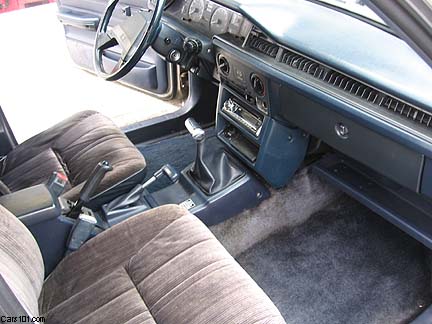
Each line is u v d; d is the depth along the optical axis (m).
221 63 1.83
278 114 1.68
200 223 1.33
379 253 1.90
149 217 1.35
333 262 1.87
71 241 1.32
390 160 1.33
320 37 1.46
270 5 1.70
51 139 1.81
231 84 1.86
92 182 1.44
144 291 1.16
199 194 1.84
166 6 2.00
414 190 1.32
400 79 1.21
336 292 1.76
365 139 1.36
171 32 1.84
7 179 1.74
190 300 1.10
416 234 1.58
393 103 1.22
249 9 1.64
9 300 0.75
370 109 1.25
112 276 1.22
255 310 1.06
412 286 1.75
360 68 1.28
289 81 1.46
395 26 0.83
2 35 3.66
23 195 1.32
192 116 2.52
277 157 1.79
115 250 1.28
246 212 1.91
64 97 2.94
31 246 1.10
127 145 1.72
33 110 2.81
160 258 1.23
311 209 2.07
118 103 2.88
